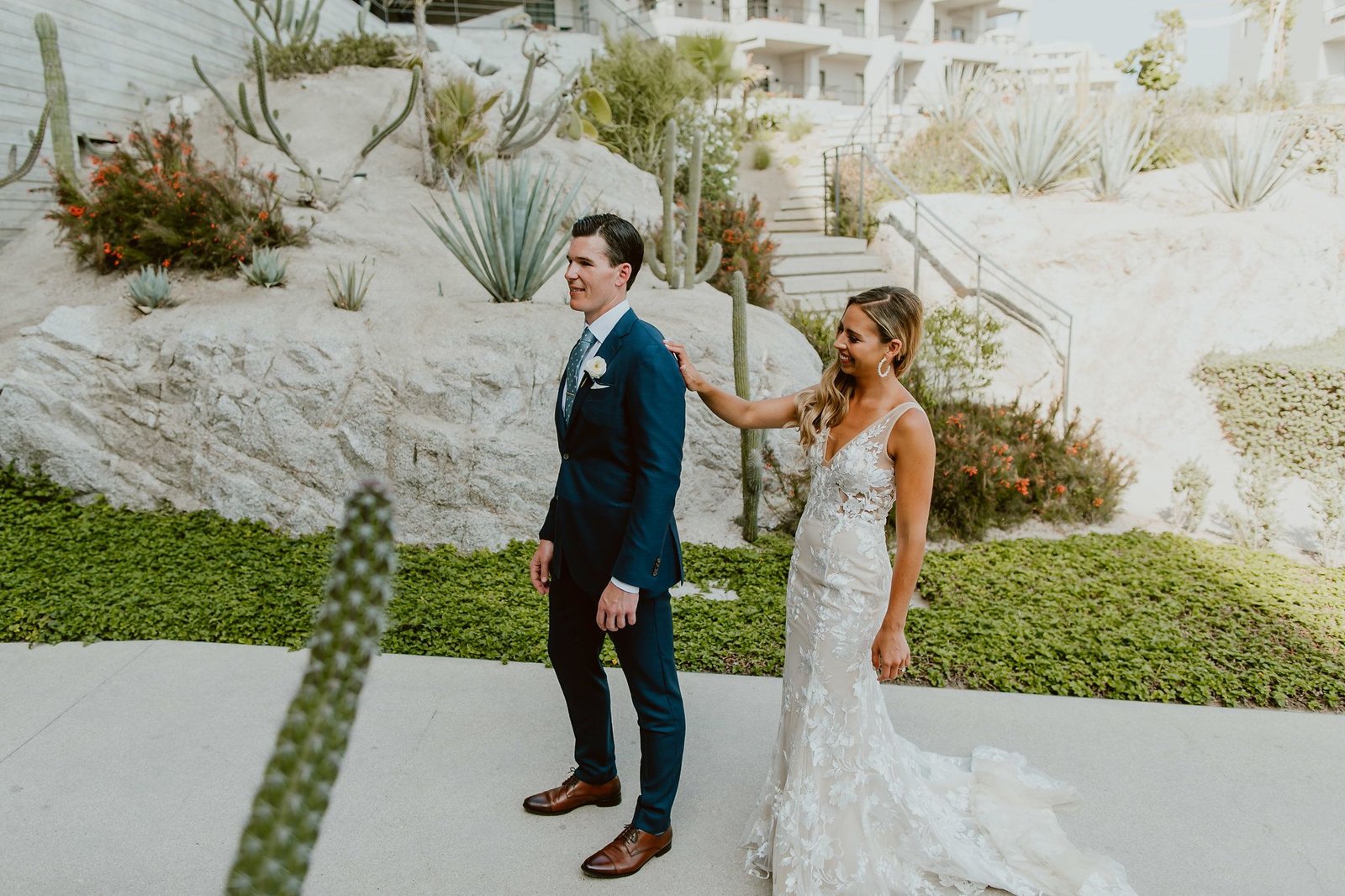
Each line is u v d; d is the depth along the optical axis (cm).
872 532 270
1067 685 412
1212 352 862
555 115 941
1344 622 476
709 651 440
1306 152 1145
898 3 3612
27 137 848
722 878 283
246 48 1226
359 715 379
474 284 739
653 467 259
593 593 276
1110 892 267
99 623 446
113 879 279
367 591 80
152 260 703
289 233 763
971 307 1010
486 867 286
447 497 576
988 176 1184
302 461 585
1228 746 363
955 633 460
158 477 601
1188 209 1019
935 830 274
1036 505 666
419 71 855
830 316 912
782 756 291
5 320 649
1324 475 596
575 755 313
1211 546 608
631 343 266
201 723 369
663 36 2044
